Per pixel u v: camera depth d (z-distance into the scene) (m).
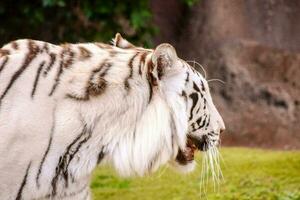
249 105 21.64
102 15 17.78
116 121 7.44
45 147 7.16
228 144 20.89
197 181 13.90
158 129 7.57
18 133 7.05
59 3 16.83
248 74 21.97
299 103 21.45
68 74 7.40
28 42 7.59
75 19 18.59
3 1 18.03
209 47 22.53
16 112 7.10
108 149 7.48
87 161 7.43
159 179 14.23
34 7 17.81
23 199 7.23
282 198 12.24
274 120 21.28
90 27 18.64
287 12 22.55
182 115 7.80
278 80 21.91
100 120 7.38
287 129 21.03
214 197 12.53
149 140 7.54
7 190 7.12
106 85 7.41
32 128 7.11
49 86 7.29
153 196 13.09
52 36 18.88
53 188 7.35
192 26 22.72
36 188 7.23
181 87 7.83
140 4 17.56
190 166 8.61
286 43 22.56
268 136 20.88
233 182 13.68
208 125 8.40
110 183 14.15
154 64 7.49
